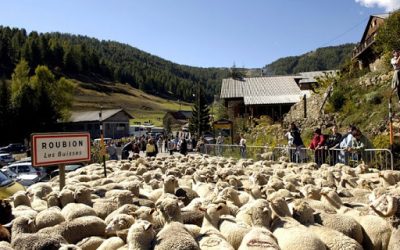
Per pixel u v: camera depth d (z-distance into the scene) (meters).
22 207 8.21
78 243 6.18
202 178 11.45
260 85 64.06
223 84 65.56
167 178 9.10
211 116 84.69
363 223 6.53
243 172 12.95
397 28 33.34
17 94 84.62
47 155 10.27
